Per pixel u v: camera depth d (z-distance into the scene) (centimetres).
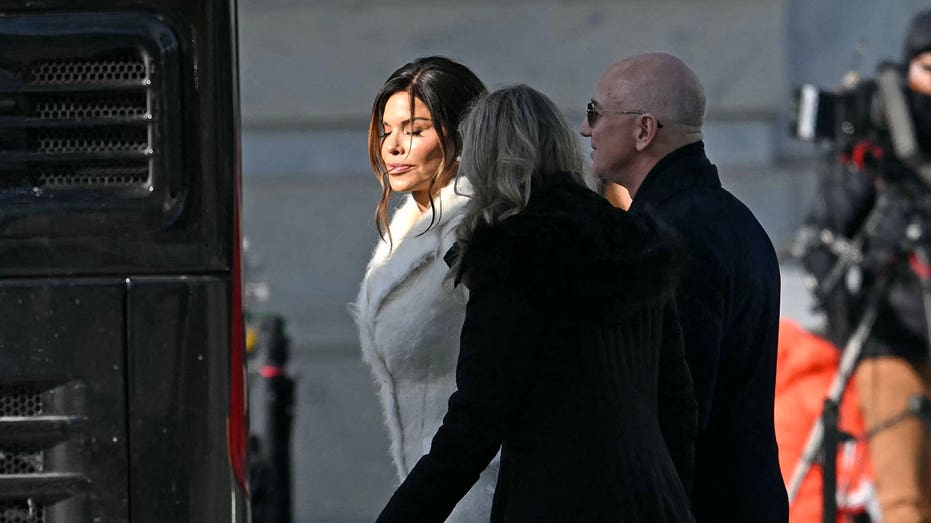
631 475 1137
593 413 1138
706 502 1413
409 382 1358
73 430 1053
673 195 1405
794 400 2228
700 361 1340
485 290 1135
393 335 1348
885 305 2225
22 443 1053
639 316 1193
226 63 1065
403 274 1351
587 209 1162
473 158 1183
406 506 1125
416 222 1414
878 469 2242
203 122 1064
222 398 1061
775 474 1420
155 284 1060
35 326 1053
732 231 1386
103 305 1057
